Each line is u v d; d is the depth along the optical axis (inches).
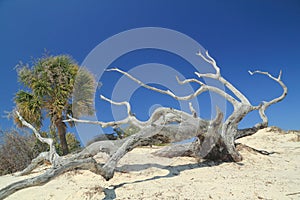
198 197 148.9
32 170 275.0
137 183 185.9
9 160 409.7
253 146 350.9
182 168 230.2
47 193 168.7
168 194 155.3
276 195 148.6
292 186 166.1
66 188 178.7
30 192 172.9
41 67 488.7
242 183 176.1
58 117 470.6
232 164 241.8
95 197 155.2
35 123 471.2
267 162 250.1
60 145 494.0
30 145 441.1
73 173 219.6
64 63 494.3
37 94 471.5
